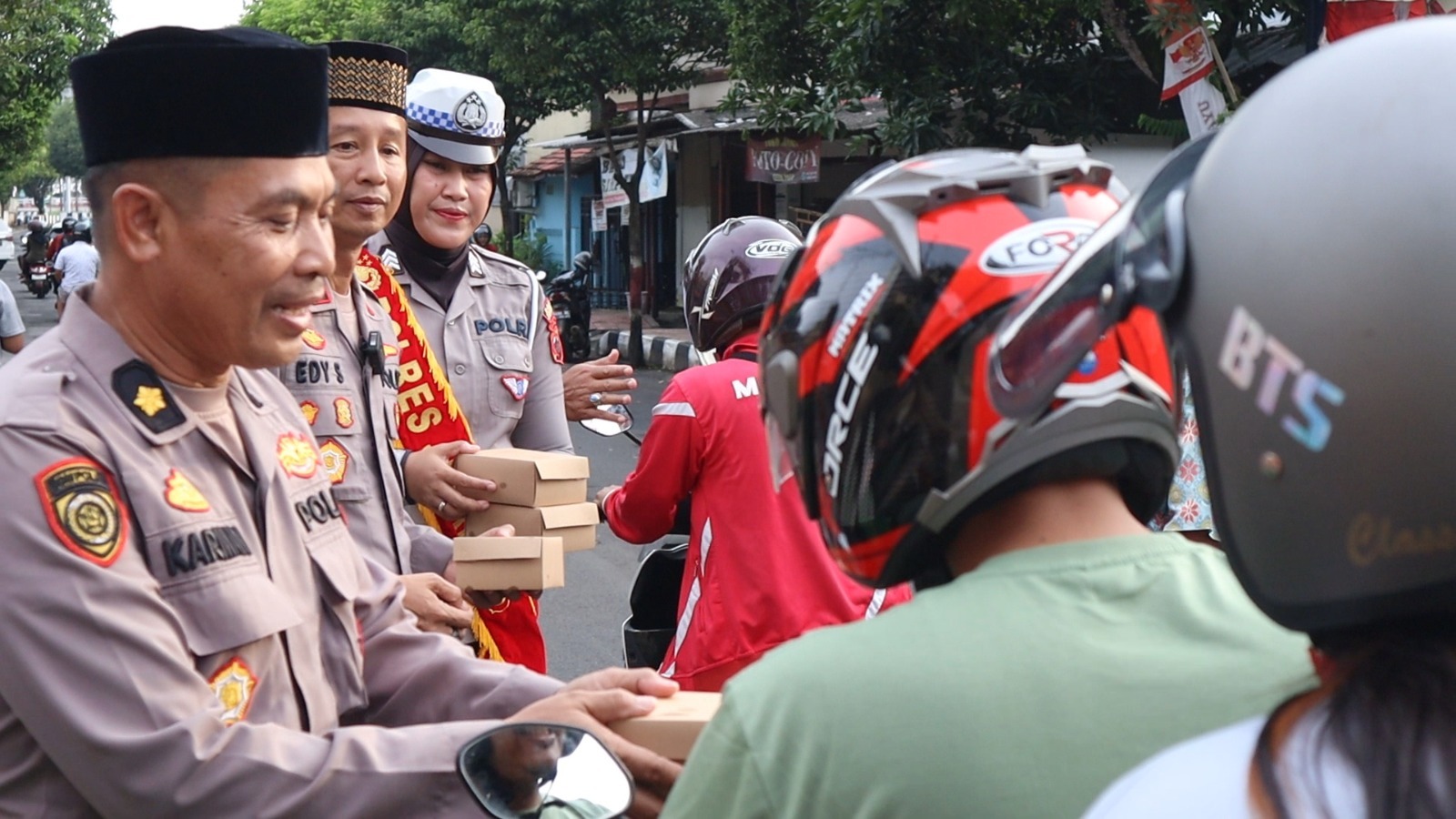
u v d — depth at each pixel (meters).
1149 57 9.97
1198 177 0.94
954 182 1.16
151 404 1.75
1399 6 7.58
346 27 23.50
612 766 1.56
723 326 2.82
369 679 2.08
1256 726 0.89
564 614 6.28
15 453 1.61
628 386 3.71
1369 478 0.82
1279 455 0.86
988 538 1.17
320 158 1.85
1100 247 1.00
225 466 1.83
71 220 26.55
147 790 1.57
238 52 1.72
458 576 2.73
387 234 3.43
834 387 1.18
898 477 1.16
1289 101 0.89
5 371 1.74
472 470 2.93
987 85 10.70
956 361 1.11
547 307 3.65
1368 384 0.81
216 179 1.74
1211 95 8.79
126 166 1.75
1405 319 0.80
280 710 1.79
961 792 1.03
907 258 1.14
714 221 21.06
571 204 27.16
